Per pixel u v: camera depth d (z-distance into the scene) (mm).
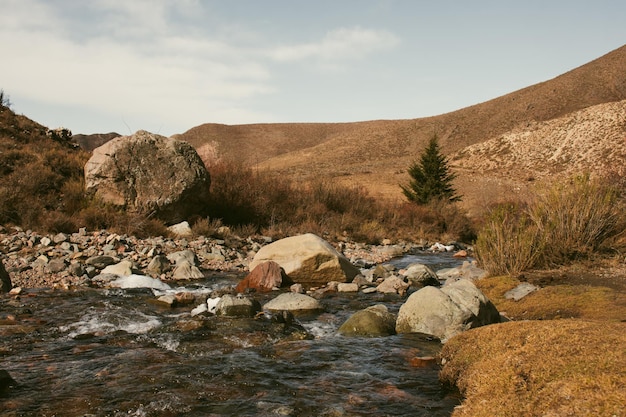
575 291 7449
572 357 3848
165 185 14320
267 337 6234
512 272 9383
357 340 6246
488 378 4098
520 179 52688
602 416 2957
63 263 9836
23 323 6547
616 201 11250
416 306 6691
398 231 21781
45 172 15016
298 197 20484
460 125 107000
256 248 14039
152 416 3984
